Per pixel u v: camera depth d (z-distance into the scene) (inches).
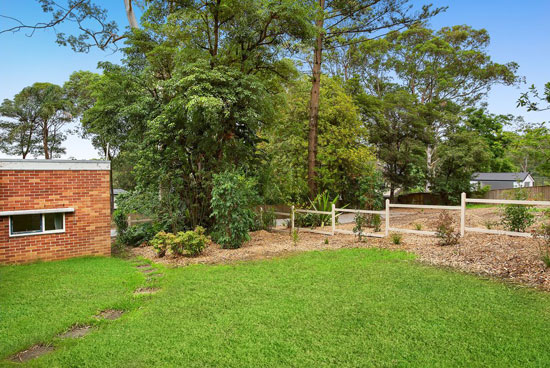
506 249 288.0
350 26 733.3
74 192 374.6
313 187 639.8
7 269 313.6
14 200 338.3
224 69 463.2
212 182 436.1
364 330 166.1
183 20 487.5
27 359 151.6
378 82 1461.6
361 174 941.8
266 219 554.3
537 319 168.2
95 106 790.5
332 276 262.1
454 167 1216.8
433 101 1400.1
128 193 499.8
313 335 163.2
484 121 1684.3
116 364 143.2
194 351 152.2
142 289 256.4
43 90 1651.1
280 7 455.5
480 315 176.1
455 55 1354.6
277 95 583.5
